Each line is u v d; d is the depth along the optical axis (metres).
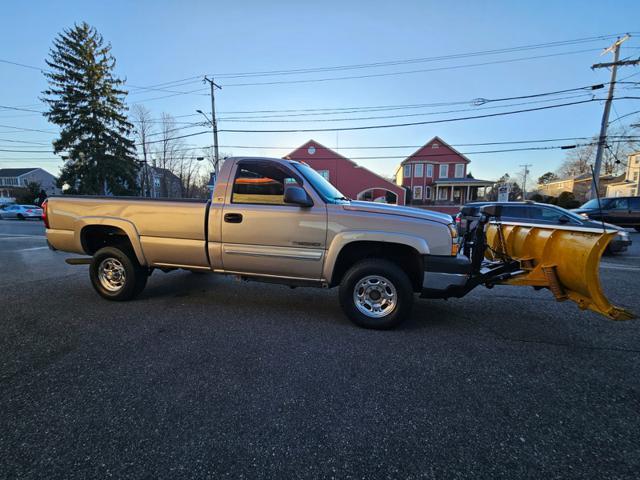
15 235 13.98
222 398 2.24
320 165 34.28
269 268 3.76
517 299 4.69
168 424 1.97
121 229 4.19
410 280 3.66
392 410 2.13
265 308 4.16
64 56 29.45
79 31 29.86
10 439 1.83
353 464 1.69
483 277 3.54
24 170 63.78
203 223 3.86
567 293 3.32
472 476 1.62
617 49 17.78
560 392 2.37
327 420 2.03
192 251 3.94
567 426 2.00
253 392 2.31
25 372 2.55
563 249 3.29
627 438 1.90
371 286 3.51
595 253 2.97
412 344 3.14
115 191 31.69
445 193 39.41
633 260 8.34
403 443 1.84
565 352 3.00
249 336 3.28
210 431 1.92
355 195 34.25
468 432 1.94
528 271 3.56
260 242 3.71
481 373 2.62
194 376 2.52
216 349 2.98
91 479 1.57
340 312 4.04
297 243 3.61
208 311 4.02
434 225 3.38
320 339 3.23
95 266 4.36
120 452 1.75
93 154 29.84
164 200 4.04
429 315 3.98
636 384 2.48
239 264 3.85
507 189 12.98
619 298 4.80
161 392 2.30
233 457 1.72
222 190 3.86
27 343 3.08
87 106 30.11
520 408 2.17
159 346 3.03
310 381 2.47
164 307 4.16
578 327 3.62
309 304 4.35
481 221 3.73
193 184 53.47
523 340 3.26
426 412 2.12
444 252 3.36
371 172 33.97
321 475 1.62
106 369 2.61
